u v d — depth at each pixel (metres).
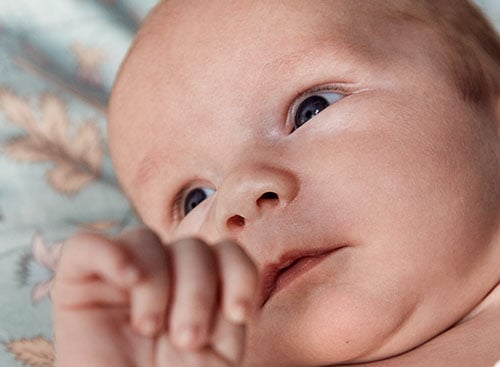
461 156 1.15
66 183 1.70
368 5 1.24
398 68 1.19
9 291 1.46
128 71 1.32
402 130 1.13
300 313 1.05
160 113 1.25
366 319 1.04
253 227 1.06
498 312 1.14
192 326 0.73
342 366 1.12
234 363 0.76
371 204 1.07
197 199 1.28
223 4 1.26
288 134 1.16
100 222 1.65
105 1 1.96
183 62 1.24
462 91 1.21
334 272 1.05
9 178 1.68
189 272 0.74
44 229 1.61
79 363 0.76
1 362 1.30
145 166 1.29
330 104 1.17
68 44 1.90
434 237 1.09
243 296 0.74
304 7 1.22
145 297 0.73
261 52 1.20
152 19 1.34
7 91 1.80
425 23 1.26
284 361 1.08
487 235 1.14
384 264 1.06
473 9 1.42
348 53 1.18
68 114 1.80
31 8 1.91
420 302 1.09
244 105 1.19
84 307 0.77
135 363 0.76
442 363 1.07
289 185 1.06
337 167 1.09
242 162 1.14
